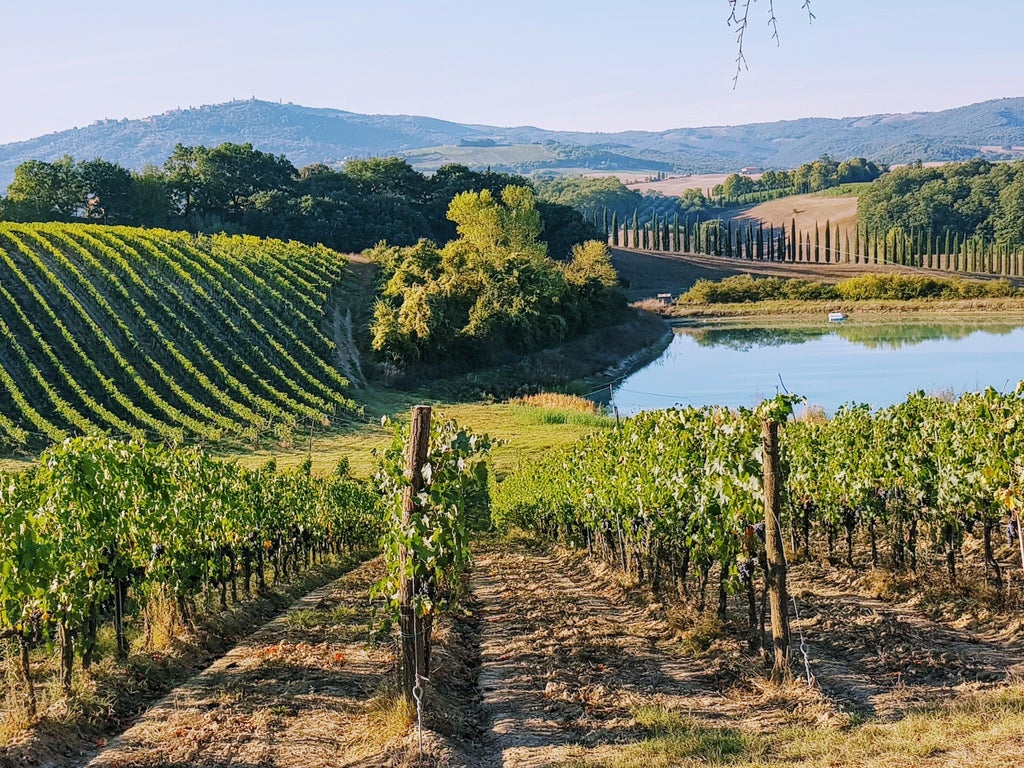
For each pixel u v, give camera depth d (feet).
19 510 34.04
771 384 193.47
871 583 51.47
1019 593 44.83
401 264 281.13
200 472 57.62
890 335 273.54
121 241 224.12
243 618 53.93
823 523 64.08
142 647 44.62
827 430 68.64
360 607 56.85
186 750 29.58
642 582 60.08
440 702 33.30
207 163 376.48
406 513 31.81
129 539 44.09
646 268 472.44
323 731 31.27
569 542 91.09
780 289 392.68
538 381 223.10
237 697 35.14
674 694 34.55
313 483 89.66
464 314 245.45
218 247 258.78
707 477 43.55
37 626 37.88
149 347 180.24
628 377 227.40
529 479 109.29
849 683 33.88
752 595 40.27
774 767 23.86
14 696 34.91
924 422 54.80
